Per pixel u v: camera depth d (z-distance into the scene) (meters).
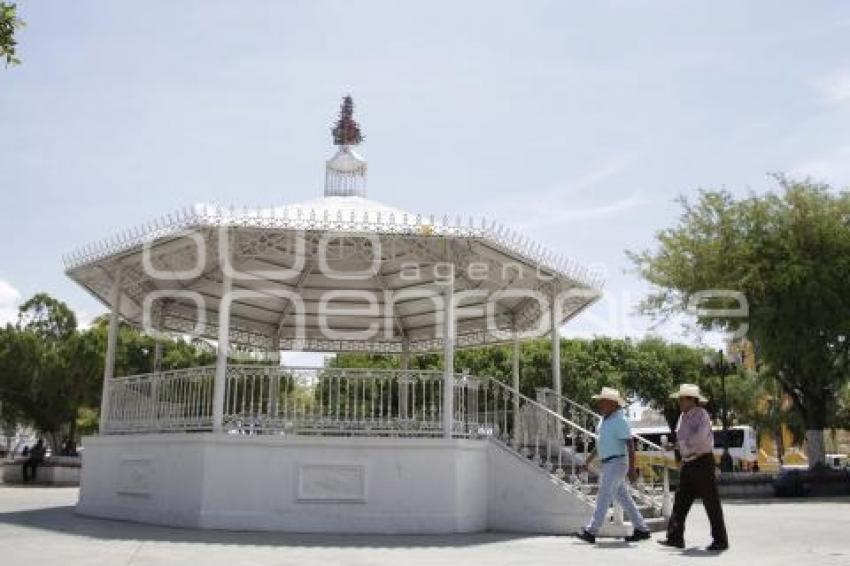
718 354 35.44
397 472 11.57
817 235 24.80
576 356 46.75
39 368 33.69
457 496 11.62
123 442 12.84
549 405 14.62
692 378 49.06
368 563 7.71
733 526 12.52
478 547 9.50
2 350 33.41
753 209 25.70
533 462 12.13
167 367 37.00
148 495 12.04
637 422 49.41
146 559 7.59
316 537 10.46
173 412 12.40
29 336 34.06
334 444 11.55
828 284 24.28
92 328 36.25
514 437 12.71
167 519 11.58
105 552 8.09
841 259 24.25
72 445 35.84
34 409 34.25
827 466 26.19
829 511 16.39
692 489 9.44
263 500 11.27
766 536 10.84
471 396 12.73
